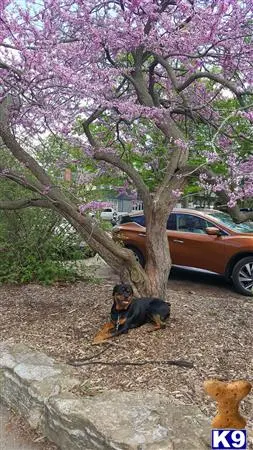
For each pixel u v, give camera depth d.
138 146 5.47
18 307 5.56
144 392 3.21
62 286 6.94
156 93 5.10
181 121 5.56
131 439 2.60
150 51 4.32
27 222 7.39
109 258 4.77
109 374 3.52
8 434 3.19
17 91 3.95
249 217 4.51
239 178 3.84
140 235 8.63
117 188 5.75
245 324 4.95
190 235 8.20
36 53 3.58
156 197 4.71
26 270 7.12
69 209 4.46
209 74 4.19
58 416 2.98
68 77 3.64
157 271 4.78
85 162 5.37
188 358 3.82
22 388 3.41
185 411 2.93
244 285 7.57
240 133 4.60
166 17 3.88
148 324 4.48
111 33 4.04
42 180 4.44
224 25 3.87
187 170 4.48
